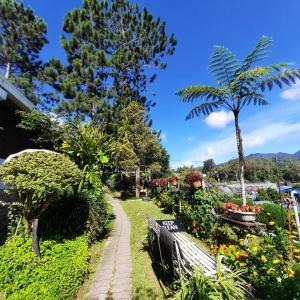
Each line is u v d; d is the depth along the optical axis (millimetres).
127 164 17641
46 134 7395
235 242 4621
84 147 6340
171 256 3525
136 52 19047
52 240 4543
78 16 16531
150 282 4012
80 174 4586
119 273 4453
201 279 2795
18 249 3859
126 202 15883
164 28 19859
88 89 16484
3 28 17734
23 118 6926
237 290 2771
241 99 7035
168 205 10070
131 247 6020
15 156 4090
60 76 15898
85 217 6113
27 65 19797
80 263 4027
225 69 7277
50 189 3918
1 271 3256
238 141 6973
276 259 3381
